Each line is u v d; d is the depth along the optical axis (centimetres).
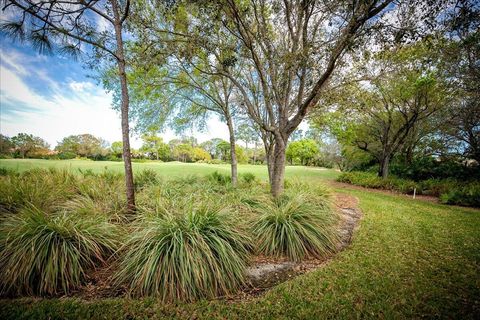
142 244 261
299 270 304
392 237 429
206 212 311
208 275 247
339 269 302
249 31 443
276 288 259
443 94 979
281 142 534
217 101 835
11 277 231
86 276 262
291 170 2533
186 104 870
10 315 200
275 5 448
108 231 306
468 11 279
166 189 557
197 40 454
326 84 546
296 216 371
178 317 210
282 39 584
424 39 322
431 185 1110
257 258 330
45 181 505
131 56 563
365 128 1459
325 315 218
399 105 1181
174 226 280
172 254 245
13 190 389
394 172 1538
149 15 524
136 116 781
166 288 231
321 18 455
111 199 439
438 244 396
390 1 306
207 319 210
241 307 228
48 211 357
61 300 224
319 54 420
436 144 1346
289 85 529
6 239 242
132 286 240
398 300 239
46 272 235
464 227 505
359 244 392
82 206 381
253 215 399
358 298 243
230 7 403
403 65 630
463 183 1078
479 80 761
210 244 271
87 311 210
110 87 679
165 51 494
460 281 277
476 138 1099
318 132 913
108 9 405
